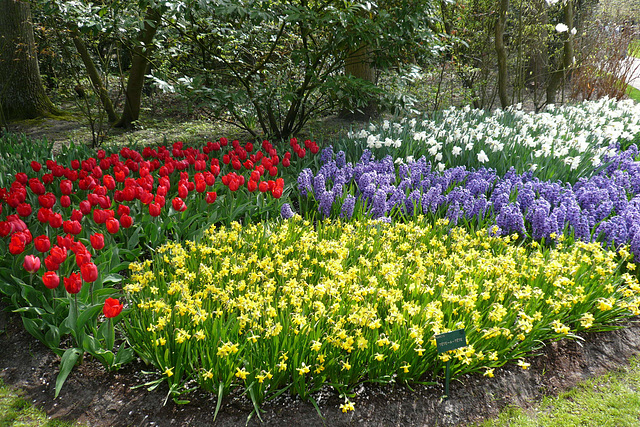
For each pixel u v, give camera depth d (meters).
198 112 10.82
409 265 3.84
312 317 3.04
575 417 2.98
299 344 2.87
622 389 3.20
